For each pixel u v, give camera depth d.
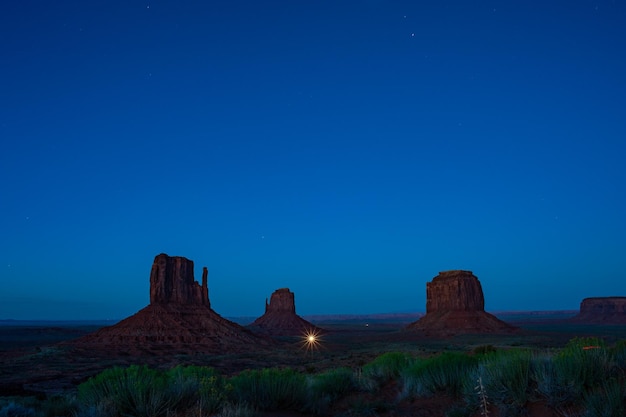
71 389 40.31
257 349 94.19
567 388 9.62
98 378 13.55
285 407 13.43
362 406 13.82
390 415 12.73
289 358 74.12
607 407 8.48
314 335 172.00
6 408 14.05
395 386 16.16
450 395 13.07
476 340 111.25
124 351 80.81
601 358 10.23
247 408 11.77
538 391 10.05
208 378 13.36
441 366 14.03
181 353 83.31
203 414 11.62
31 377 50.72
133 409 11.85
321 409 13.73
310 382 16.77
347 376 17.28
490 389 10.77
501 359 11.87
